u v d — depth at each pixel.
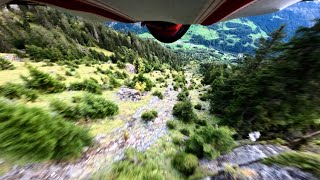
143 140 24.23
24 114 18.20
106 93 45.94
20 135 15.87
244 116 23.39
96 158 17.55
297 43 14.69
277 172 9.52
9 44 95.06
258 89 19.42
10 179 12.39
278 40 31.80
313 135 14.24
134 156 18.14
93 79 51.06
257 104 19.72
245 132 21.91
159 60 184.88
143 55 182.25
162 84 78.38
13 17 134.75
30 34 123.31
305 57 14.22
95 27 183.00
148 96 50.34
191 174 14.45
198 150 16.94
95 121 27.97
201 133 18.75
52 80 36.94
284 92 16.17
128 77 76.88
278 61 17.11
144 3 1.15
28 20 143.25
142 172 14.98
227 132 18.42
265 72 19.03
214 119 35.75
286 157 10.69
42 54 78.19
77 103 30.56
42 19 148.50
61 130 18.31
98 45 170.75
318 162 9.77
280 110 17.47
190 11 1.25
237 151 15.17
